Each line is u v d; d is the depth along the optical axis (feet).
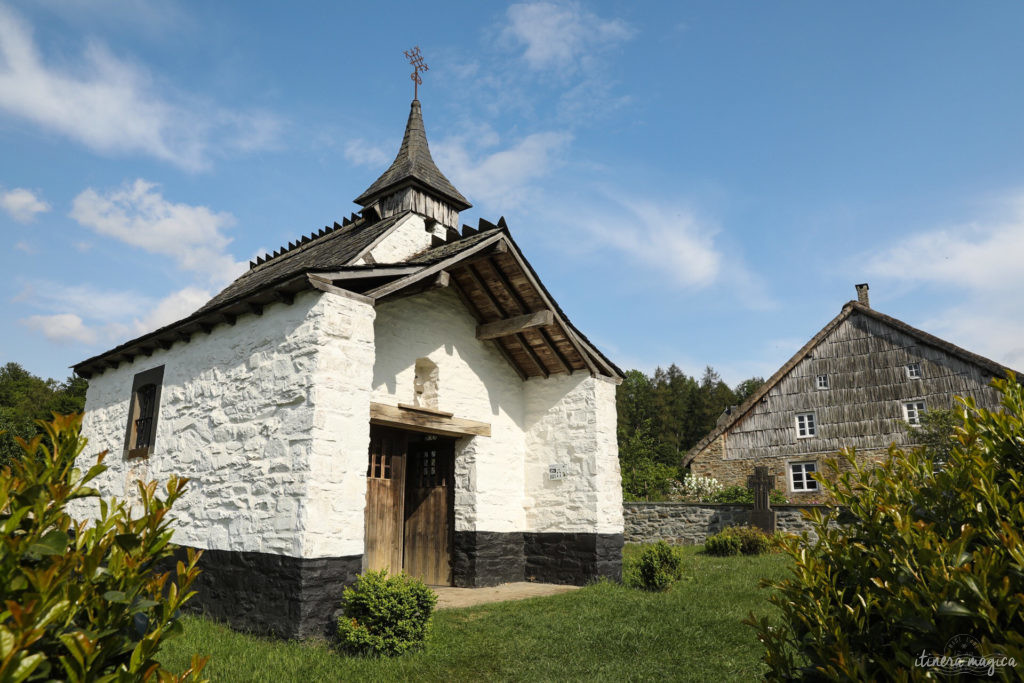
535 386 39.93
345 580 23.73
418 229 37.40
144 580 7.56
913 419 66.85
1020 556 7.50
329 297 25.26
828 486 10.55
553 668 19.95
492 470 36.68
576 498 36.65
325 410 24.23
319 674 18.81
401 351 33.06
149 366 34.32
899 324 69.21
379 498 32.48
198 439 29.07
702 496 72.69
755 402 76.54
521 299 35.27
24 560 6.68
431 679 19.03
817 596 9.24
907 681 7.55
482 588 34.09
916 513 9.30
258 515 24.90
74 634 6.08
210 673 18.21
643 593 31.48
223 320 29.35
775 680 9.40
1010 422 9.43
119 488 33.42
